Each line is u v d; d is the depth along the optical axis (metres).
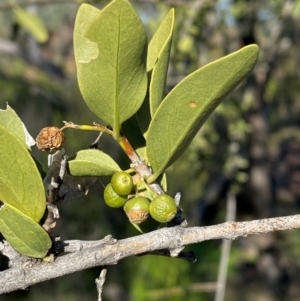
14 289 0.12
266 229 0.12
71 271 0.12
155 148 0.12
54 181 0.11
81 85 0.11
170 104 0.11
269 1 0.41
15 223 0.11
